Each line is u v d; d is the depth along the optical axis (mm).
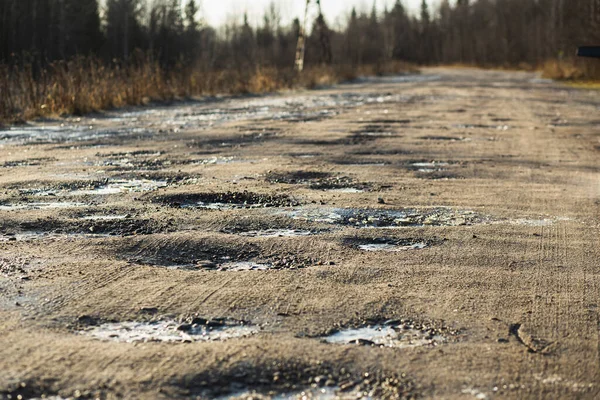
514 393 2754
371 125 13203
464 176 7797
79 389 2721
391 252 4762
